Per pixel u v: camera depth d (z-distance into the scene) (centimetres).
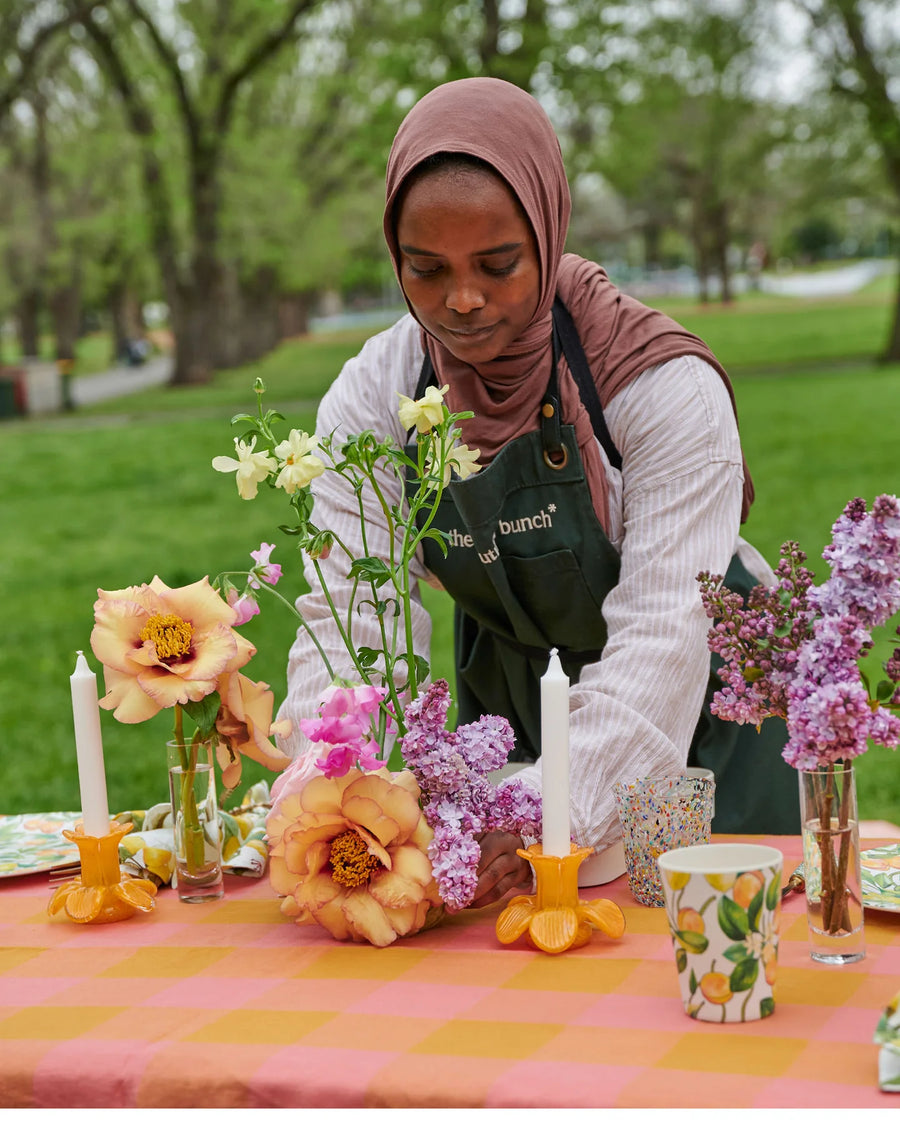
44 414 1961
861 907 111
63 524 988
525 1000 105
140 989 113
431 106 139
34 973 119
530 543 158
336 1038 99
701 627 142
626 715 135
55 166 2152
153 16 1822
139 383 2670
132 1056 98
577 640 167
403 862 120
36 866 148
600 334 155
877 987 105
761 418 1266
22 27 1753
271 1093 93
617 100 1531
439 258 137
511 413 155
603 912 119
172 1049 98
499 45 1441
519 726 186
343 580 152
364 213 2405
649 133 1680
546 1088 89
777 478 947
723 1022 99
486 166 135
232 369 2550
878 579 104
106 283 2900
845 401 1358
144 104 1848
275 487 124
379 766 121
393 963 116
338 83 1945
